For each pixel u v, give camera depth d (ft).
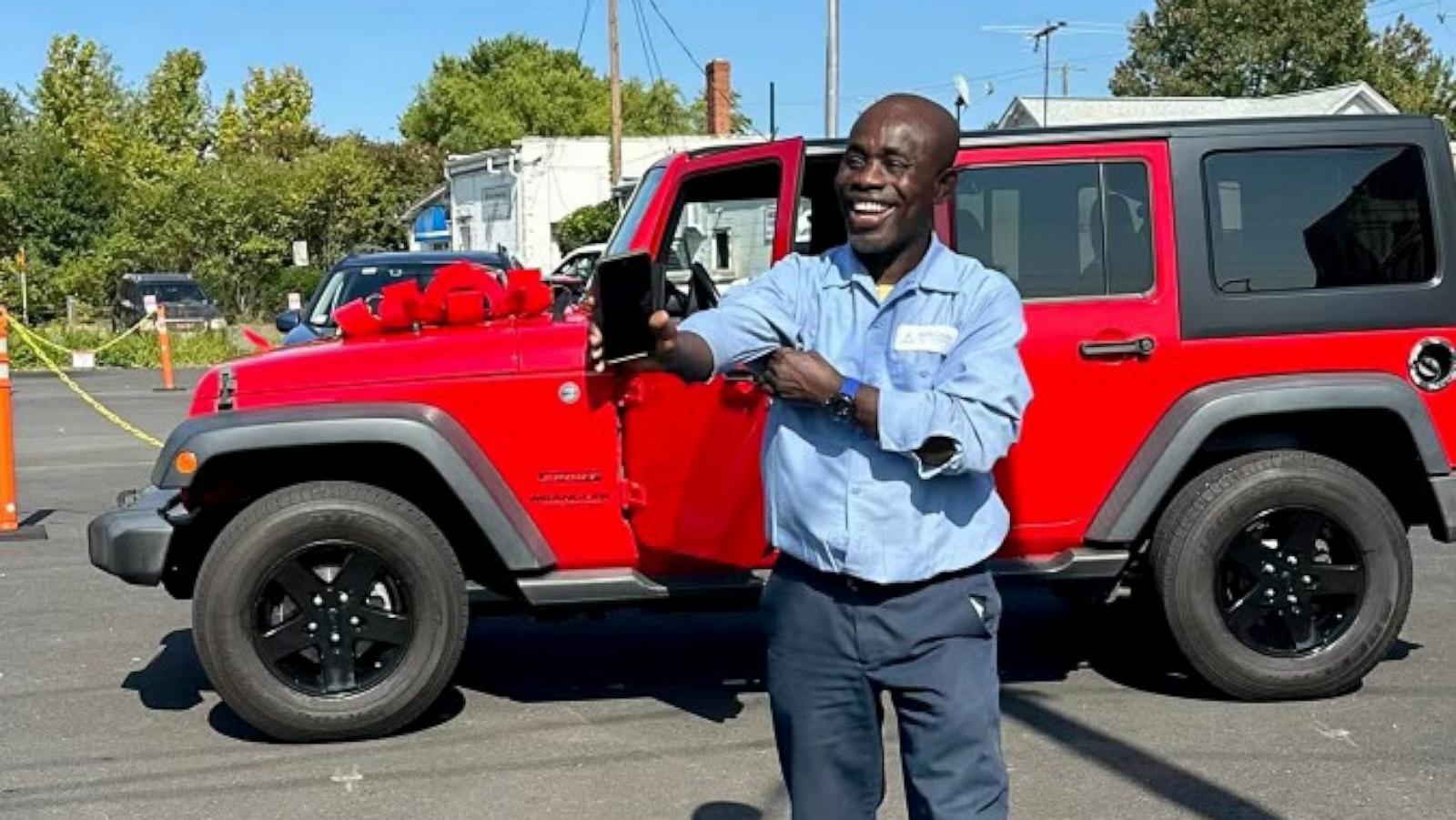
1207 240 18.60
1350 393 18.42
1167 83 194.29
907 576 9.54
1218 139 18.70
